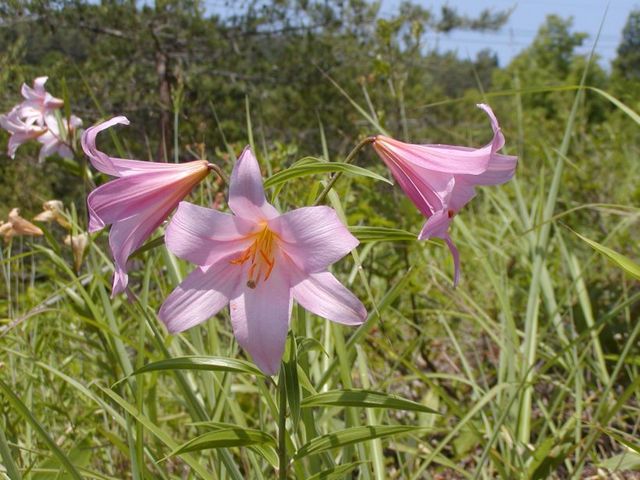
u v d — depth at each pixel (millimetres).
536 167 1185
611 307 783
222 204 760
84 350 750
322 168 370
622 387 729
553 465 508
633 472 598
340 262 879
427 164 401
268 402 466
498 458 520
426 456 554
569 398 746
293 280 378
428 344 873
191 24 2529
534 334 641
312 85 2709
